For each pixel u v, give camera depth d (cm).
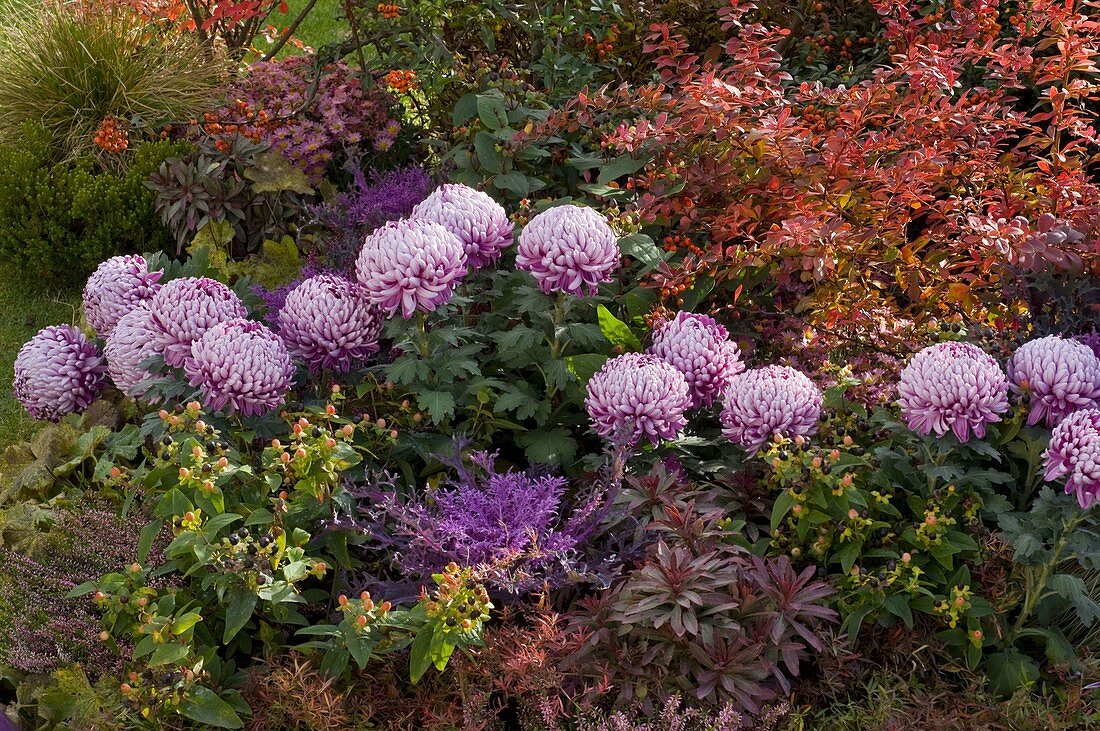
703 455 313
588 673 236
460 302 285
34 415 344
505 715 255
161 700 231
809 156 330
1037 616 266
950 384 246
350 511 259
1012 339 294
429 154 466
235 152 448
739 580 250
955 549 254
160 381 287
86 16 526
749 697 231
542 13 461
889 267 349
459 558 251
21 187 460
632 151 351
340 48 471
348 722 236
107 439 322
